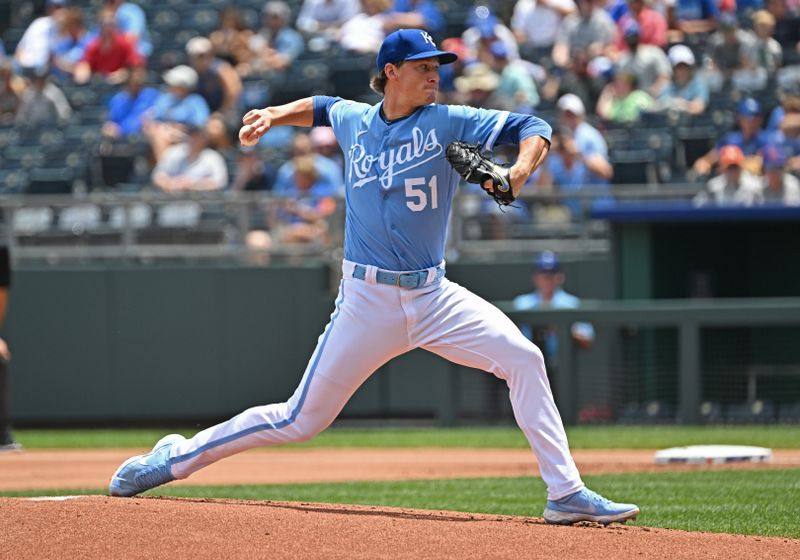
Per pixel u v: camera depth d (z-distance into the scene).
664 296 43.47
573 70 53.53
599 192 44.31
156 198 45.41
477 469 31.42
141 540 14.66
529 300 42.75
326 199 45.34
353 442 39.19
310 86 57.38
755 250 43.88
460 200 44.84
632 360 41.72
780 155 43.62
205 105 55.94
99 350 45.91
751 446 34.72
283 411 17.66
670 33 56.12
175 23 67.75
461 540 14.97
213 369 45.31
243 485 27.27
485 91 51.75
